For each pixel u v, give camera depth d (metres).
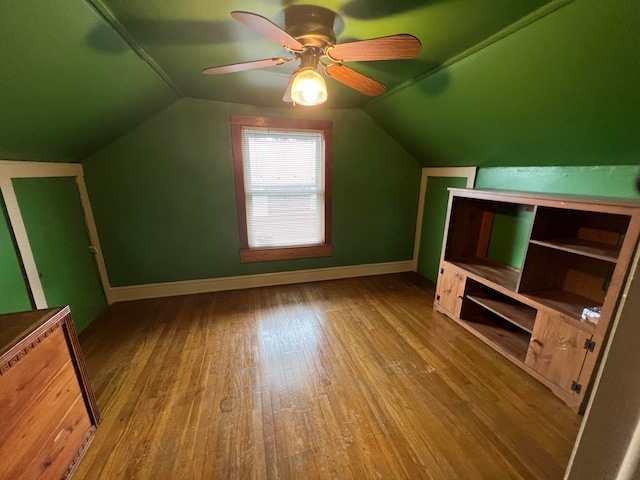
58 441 1.17
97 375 1.82
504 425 1.46
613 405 0.32
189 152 2.71
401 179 3.41
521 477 1.22
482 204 2.52
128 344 2.14
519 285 1.84
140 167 2.62
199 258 2.99
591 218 1.75
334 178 3.18
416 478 1.22
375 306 2.76
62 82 1.45
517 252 2.34
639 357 0.29
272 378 1.79
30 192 1.90
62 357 1.22
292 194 3.11
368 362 1.94
